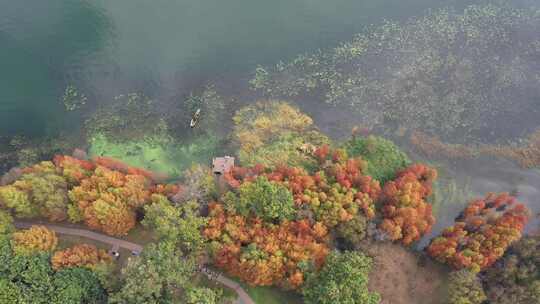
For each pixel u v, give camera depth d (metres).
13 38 176.50
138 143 158.25
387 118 165.38
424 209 131.12
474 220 130.75
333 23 185.62
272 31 182.62
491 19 186.62
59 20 181.75
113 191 129.12
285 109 165.50
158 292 112.31
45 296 115.25
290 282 118.56
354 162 139.88
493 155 158.75
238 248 121.12
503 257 127.06
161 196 130.12
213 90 168.38
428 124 164.50
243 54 176.00
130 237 134.50
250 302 123.56
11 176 138.00
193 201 126.75
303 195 129.00
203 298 112.12
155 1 190.00
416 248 136.50
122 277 119.19
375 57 177.38
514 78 174.12
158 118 163.00
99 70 170.00
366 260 122.12
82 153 149.38
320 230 124.31
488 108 168.12
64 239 133.75
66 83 167.50
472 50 179.62
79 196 130.12
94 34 177.62
